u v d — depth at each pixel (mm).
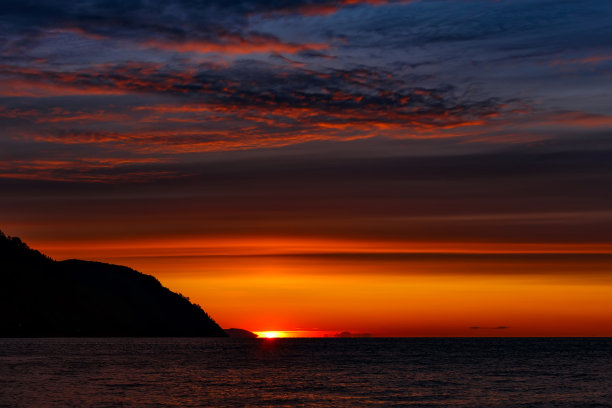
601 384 94188
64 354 172875
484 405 70500
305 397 76250
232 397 75812
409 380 99062
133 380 96375
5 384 87688
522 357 174125
